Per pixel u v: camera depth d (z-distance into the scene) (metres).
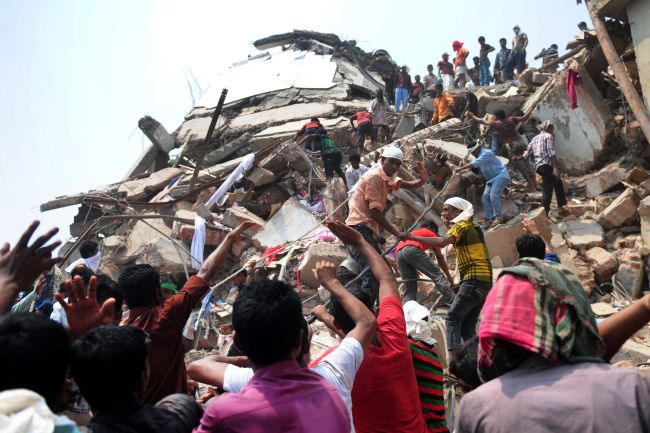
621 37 11.84
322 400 2.26
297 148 13.33
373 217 6.85
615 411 1.88
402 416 2.99
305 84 20.95
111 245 12.62
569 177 12.49
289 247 10.74
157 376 3.08
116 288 3.52
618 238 9.78
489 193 10.34
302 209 12.12
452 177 10.30
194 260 9.98
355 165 11.92
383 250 8.53
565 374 2.02
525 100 15.05
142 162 19.38
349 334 2.72
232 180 11.84
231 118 20.41
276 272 10.37
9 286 2.23
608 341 2.32
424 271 7.44
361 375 2.99
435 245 6.68
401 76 20.80
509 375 2.12
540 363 2.11
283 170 13.81
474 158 11.20
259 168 13.39
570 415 1.91
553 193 11.70
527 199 11.48
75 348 2.18
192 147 19.41
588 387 1.95
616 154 12.21
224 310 9.80
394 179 7.08
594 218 10.32
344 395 2.49
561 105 12.55
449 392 6.16
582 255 9.58
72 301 2.51
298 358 2.69
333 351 2.63
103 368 2.12
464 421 2.12
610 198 10.66
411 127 17.78
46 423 1.75
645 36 10.37
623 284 9.01
